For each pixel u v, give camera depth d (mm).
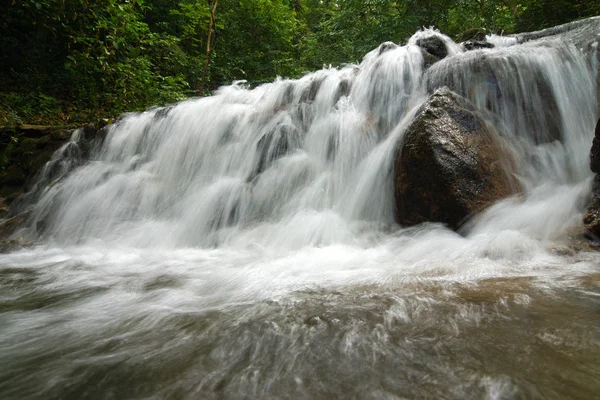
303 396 1200
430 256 3000
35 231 5676
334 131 5102
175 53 12398
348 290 2260
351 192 4641
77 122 9070
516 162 4141
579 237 3000
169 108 6828
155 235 4926
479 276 2375
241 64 14594
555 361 1322
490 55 4809
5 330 2000
